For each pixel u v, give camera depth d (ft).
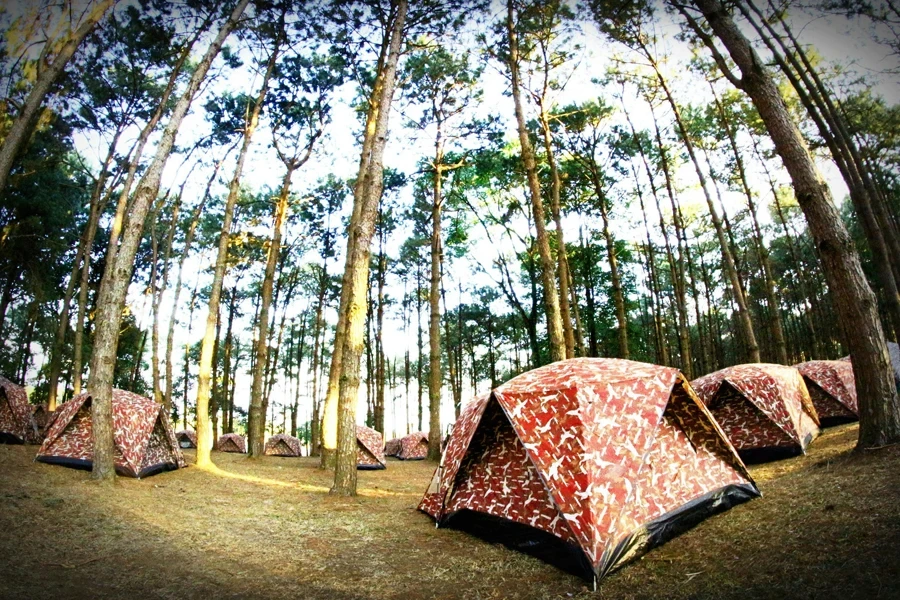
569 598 12.79
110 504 20.61
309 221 69.92
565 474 15.66
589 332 80.18
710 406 29.12
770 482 20.29
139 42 42.32
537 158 58.49
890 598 9.32
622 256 79.15
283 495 27.25
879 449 18.12
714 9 21.94
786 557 12.17
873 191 26.66
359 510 23.63
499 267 76.74
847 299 19.42
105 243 68.95
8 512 17.54
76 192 57.93
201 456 36.32
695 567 13.19
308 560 16.30
